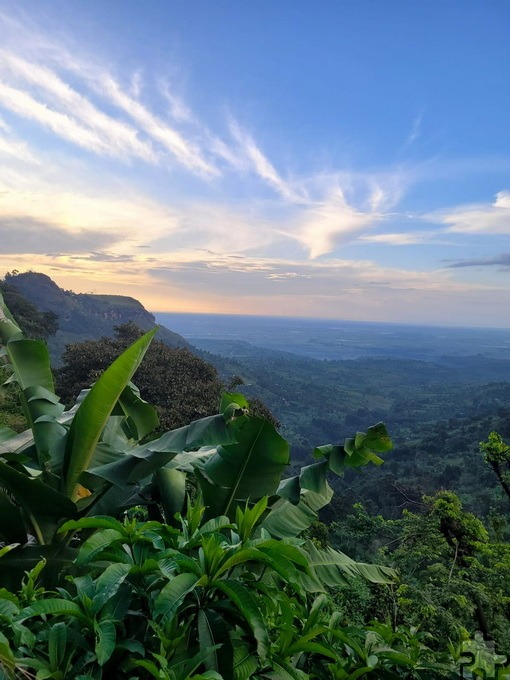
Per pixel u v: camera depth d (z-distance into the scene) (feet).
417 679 6.34
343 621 9.84
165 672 3.99
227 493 9.86
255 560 5.96
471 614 17.53
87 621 4.45
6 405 49.73
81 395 14.87
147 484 11.61
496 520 29.96
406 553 23.70
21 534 9.61
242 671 4.83
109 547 5.43
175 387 79.41
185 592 4.50
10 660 3.81
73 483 10.80
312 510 11.26
